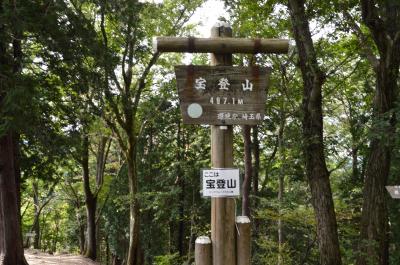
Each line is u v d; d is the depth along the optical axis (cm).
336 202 1431
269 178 2050
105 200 2278
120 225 2334
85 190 2142
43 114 1066
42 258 1842
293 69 1450
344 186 1524
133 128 1619
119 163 2277
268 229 1577
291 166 1330
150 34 1590
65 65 1052
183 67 340
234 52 350
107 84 1234
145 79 1714
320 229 853
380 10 835
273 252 1288
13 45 1016
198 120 338
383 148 848
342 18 937
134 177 1656
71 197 2719
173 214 1964
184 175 1986
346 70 1414
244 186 1554
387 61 835
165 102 1928
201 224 1988
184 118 338
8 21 833
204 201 1972
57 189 2761
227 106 340
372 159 868
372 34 841
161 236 2267
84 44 1016
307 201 1342
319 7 905
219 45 346
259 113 342
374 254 835
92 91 1265
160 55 1722
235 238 339
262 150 2141
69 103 1250
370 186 865
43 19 891
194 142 2103
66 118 1198
